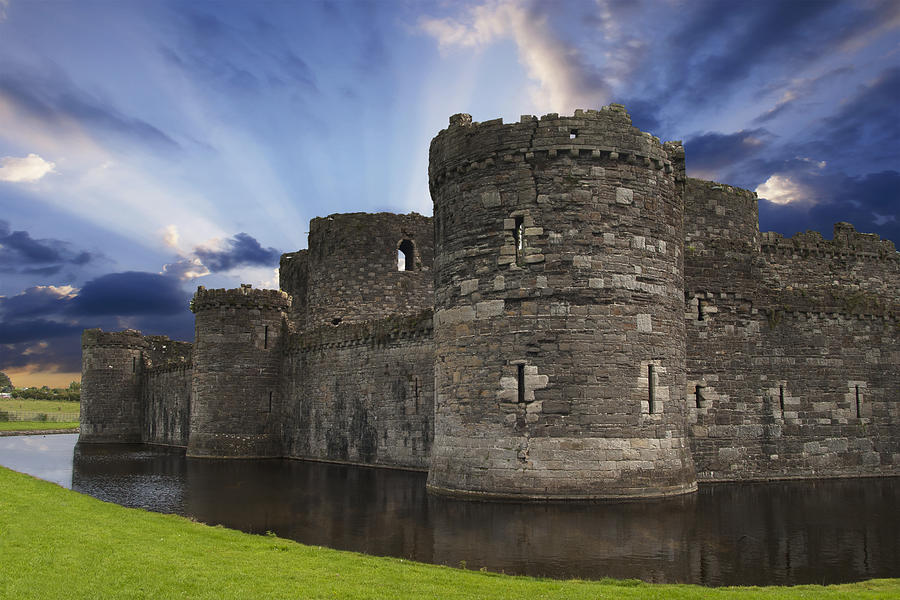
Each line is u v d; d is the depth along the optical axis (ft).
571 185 81.10
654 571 51.34
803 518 69.92
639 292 81.25
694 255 101.09
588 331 78.89
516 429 78.69
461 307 84.89
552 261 80.07
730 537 61.77
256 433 155.02
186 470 125.80
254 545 57.00
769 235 127.65
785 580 49.29
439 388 87.92
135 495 93.40
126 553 52.03
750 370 101.35
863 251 136.67
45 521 64.54
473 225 84.84
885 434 107.65
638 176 83.10
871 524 67.26
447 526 66.74
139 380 230.89
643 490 77.87
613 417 78.02
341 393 138.41
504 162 83.25
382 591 43.27
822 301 106.32
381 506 79.56
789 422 102.17
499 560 54.39
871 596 43.55
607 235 80.74
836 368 106.11
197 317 160.15
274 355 159.12
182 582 44.47
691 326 99.30
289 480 107.76
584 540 60.64
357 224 167.32
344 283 166.20
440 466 85.71
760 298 103.30
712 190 110.73
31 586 43.14
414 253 170.50
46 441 221.66
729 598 42.86
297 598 41.60
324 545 59.98
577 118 81.76
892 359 110.01
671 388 82.43
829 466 103.30
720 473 97.86
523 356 79.51
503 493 78.07
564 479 76.74
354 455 133.39
